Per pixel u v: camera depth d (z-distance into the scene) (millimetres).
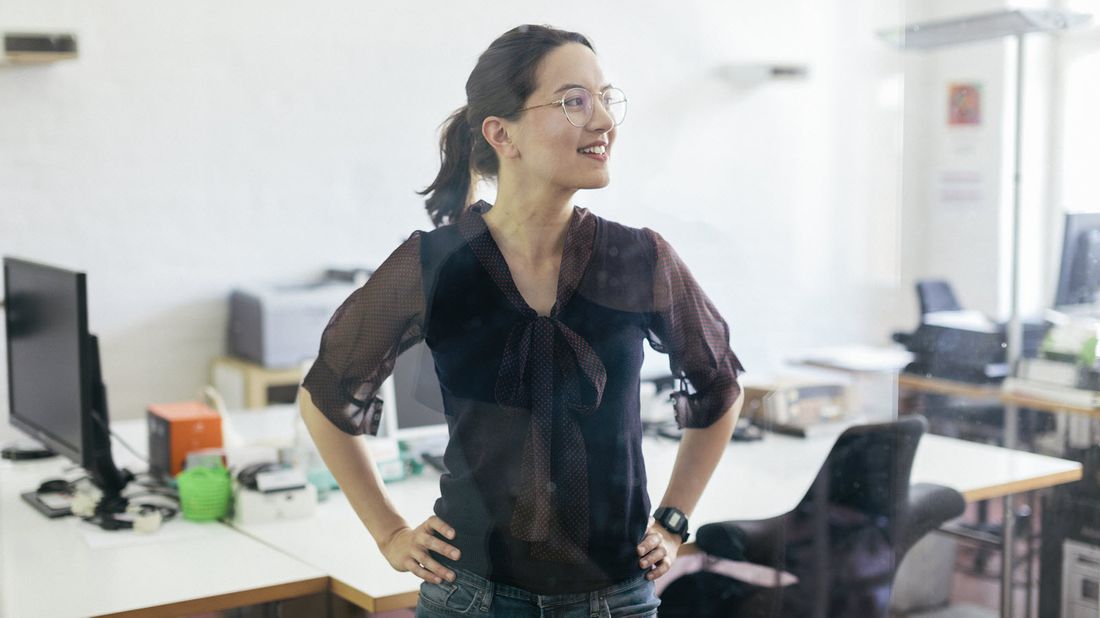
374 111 1746
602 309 1484
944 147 2385
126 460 2316
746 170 2074
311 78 1830
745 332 2078
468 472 1437
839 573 2035
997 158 2416
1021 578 2279
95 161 1975
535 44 1490
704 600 1861
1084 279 2428
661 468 1531
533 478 1436
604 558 1450
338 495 1939
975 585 2227
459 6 1660
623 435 1466
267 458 2006
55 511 1938
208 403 2205
